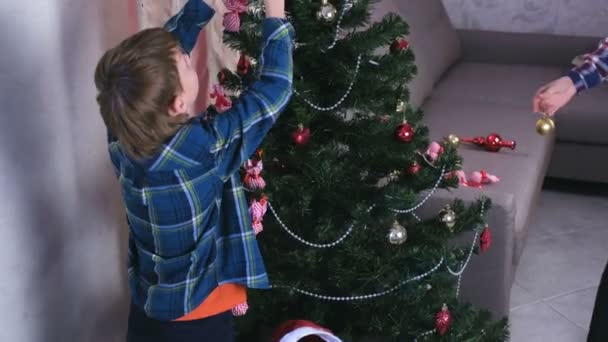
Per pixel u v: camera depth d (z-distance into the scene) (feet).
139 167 4.16
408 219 6.07
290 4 5.03
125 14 6.23
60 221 5.75
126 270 6.81
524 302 8.37
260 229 5.17
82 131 5.90
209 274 4.55
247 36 5.10
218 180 4.34
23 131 5.24
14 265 5.33
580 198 10.91
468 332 6.06
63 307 5.94
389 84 5.32
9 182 5.18
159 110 3.90
